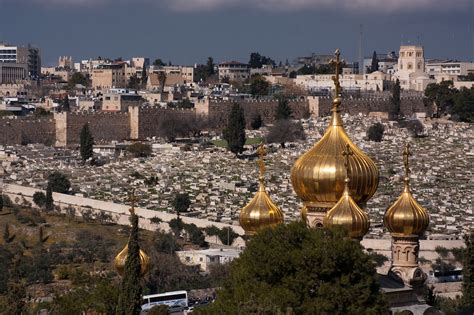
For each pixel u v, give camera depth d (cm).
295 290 18325
